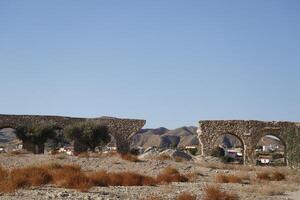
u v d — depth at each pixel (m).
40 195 22.41
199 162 56.25
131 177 31.70
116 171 40.00
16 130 71.31
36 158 46.06
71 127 67.06
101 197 22.38
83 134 66.19
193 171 44.50
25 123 72.06
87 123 67.94
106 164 44.41
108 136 67.69
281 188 32.59
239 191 29.53
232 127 75.56
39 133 68.88
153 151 65.88
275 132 75.38
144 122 77.94
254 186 32.69
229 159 81.19
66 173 29.95
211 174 43.69
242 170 50.56
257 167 57.50
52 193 23.28
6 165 41.12
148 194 24.89
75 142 68.81
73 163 43.53
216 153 80.50
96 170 39.97
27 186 26.30
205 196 24.95
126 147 77.06
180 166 47.06
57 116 73.56
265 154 117.12
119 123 77.00
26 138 69.75
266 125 75.62
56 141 74.12
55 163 40.47
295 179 42.91
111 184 30.28
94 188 26.94
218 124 75.44
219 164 55.38
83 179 28.17
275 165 73.50
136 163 45.91
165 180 34.81
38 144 69.75
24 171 30.19
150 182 31.81
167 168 42.53
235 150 121.00
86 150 69.12
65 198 21.58
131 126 77.44
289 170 54.28
